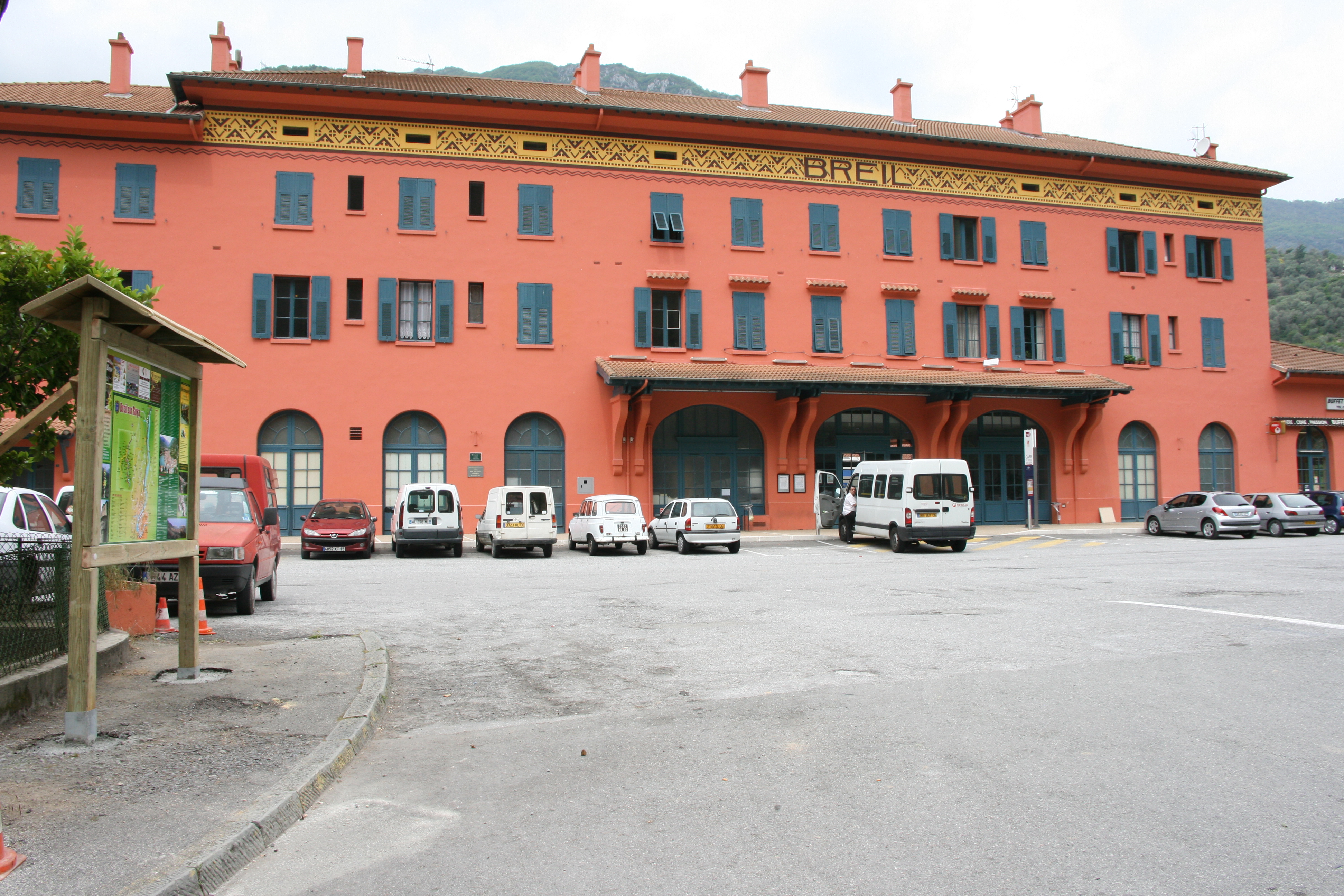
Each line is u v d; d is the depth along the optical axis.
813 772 4.91
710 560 19.95
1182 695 6.44
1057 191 31.38
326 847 4.07
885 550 22.69
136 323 5.71
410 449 25.81
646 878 3.63
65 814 4.20
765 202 28.66
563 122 27.02
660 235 27.86
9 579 6.04
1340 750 5.16
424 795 4.73
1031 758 5.07
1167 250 32.75
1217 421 32.38
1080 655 7.91
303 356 25.08
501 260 26.52
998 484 30.70
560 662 8.16
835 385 26.55
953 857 3.77
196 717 6.03
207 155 24.91
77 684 5.37
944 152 30.03
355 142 25.78
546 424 26.78
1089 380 29.16
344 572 17.38
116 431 5.70
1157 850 3.81
